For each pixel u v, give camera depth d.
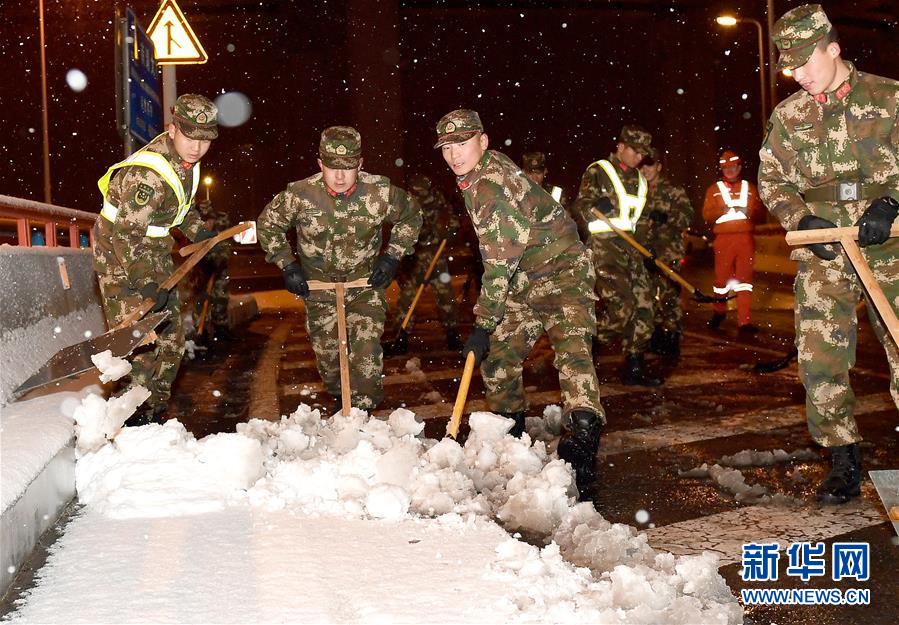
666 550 3.39
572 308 4.47
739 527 3.62
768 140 4.05
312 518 3.46
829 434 3.98
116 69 8.70
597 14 38.16
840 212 3.90
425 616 2.51
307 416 4.93
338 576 2.83
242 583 2.78
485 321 4.32
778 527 3.59
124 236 4.71
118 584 2.79
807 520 3.67
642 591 2.65
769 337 9.84
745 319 10.12
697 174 38.34
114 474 3.72
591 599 2.62
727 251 10.33
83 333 6.07
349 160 4.97
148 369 4.93
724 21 26.66
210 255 10.34
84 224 7.49
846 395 3.97
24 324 4.87
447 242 9.63
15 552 2.88
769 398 6.29
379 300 5.44
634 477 4.42
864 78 3.79
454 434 4.23
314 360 9.24
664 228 8.57
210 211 10.74
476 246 9.98
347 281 5.38
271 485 3.75
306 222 5.22
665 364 8.12
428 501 3.66
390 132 34.25
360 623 2.47
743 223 10.26
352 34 34.06
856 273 3.64
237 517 3.46
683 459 4.73
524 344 4.81
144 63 9.56
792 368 7.57
